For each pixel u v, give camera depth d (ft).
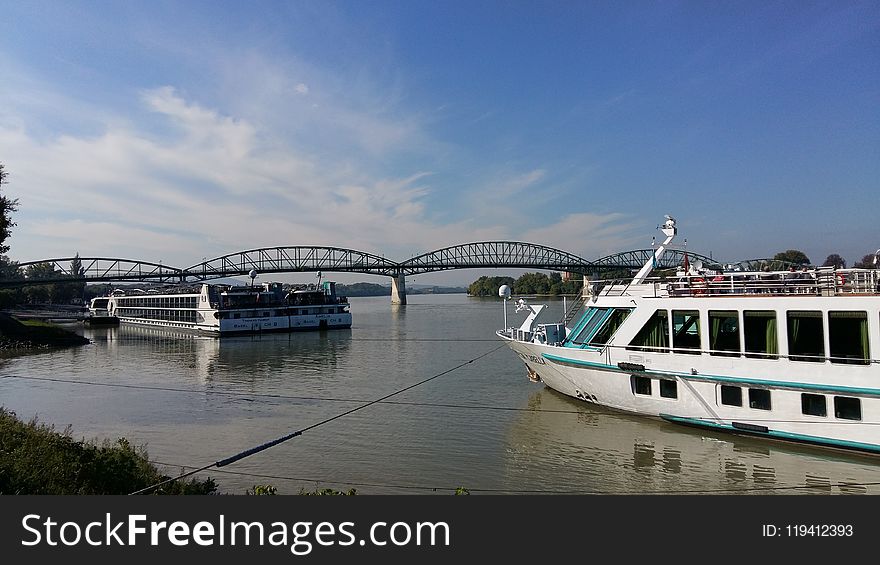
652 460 75.66
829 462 70.79
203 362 203.92
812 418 71.77
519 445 84.23
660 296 87.20
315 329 339.57
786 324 73.82
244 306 325.83
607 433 87.15
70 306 619.26
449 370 160.35
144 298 402.93
